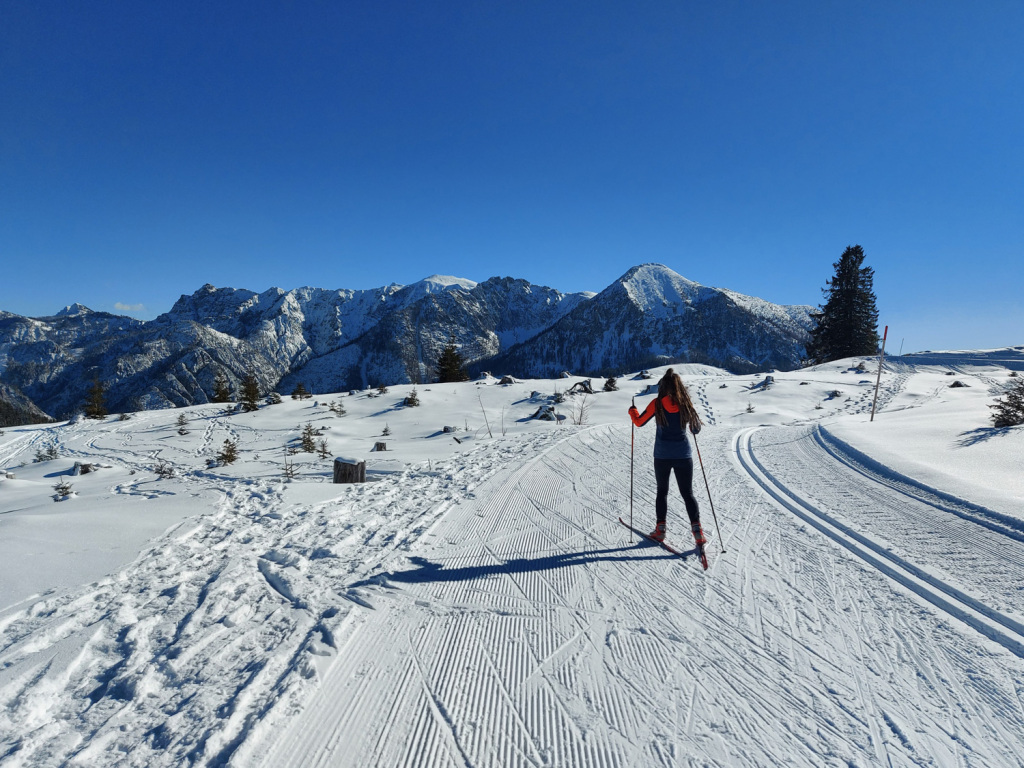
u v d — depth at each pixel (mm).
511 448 11336
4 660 2900
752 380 34281
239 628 3420
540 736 2445
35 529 5047
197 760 2229
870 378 34125
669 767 2225
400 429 25453
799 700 2686
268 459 18516
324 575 4332
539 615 3656
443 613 3686
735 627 3461
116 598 3795
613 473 8508
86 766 2189
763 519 5875
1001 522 5312
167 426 31578
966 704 2619
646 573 4402
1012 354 48031
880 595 3893
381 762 2281
